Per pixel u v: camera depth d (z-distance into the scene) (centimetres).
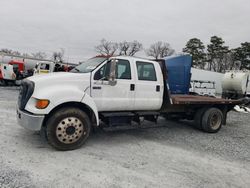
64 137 459
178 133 681
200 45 4962
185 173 393
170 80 1020
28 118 440
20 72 2402
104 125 553
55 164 394
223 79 1639
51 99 443
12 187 311
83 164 403
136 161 432
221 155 498
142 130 686
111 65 502
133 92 560
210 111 704
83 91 490
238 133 736
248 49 4588
